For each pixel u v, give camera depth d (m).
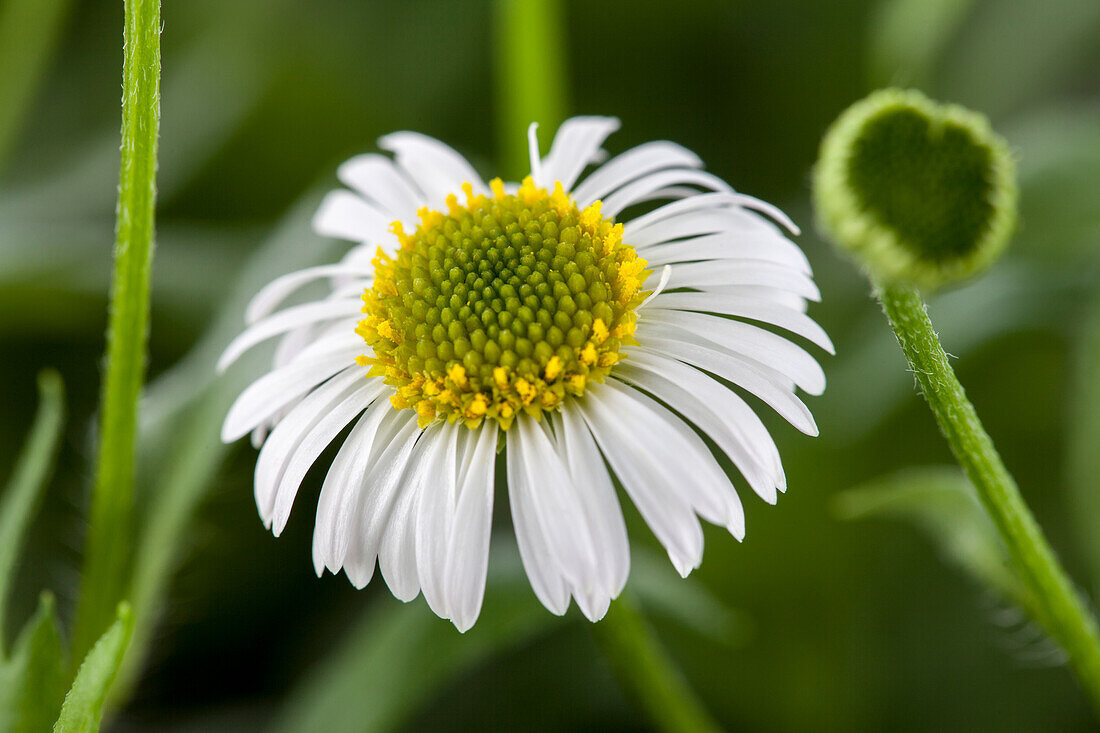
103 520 0.12
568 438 0.11
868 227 0.11
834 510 0.15
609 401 0.11
